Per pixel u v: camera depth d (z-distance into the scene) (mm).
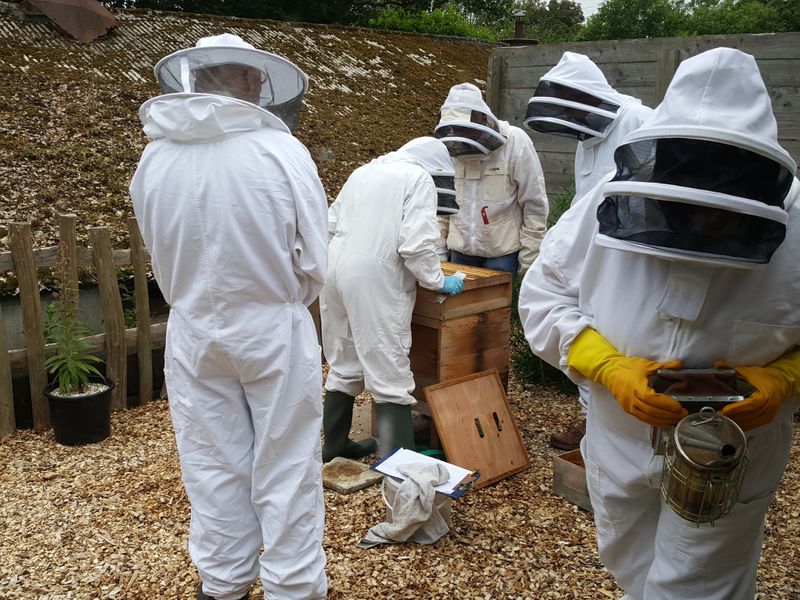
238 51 2268
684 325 1867
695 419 1756
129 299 4828
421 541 3051
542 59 6770
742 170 1591
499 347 3980
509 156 4352
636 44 6062
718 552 1970
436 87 11344
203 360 2289
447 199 3725
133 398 4746
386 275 3416
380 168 3562
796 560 2918
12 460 3898
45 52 8938
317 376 2426
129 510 3365
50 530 3197
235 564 2426
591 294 2057
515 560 2934
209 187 2211
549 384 4957
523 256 4586
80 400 4016
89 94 8047
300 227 2322
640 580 2207
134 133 7410
